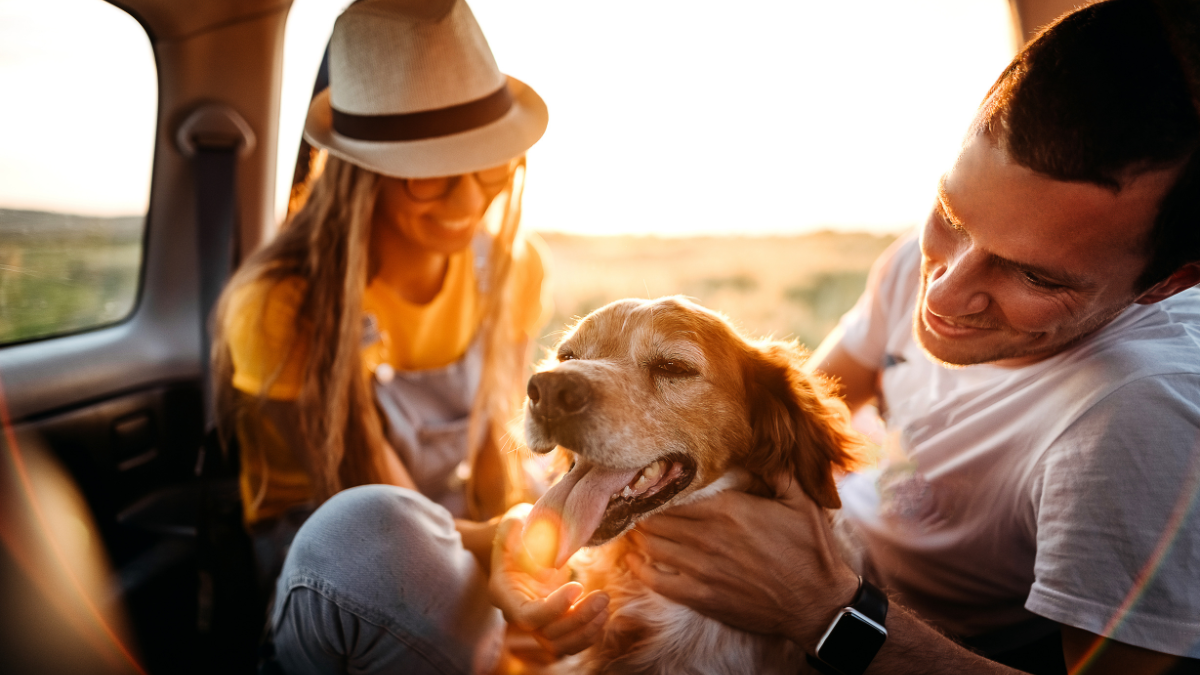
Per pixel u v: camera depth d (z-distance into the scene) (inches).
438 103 76.9
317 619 64.1
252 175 112.5
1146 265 48.8
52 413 89.4
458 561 69.7
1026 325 53.6
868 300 93.4
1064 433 55.8
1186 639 47.1
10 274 89.0
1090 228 47.5
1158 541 48.4
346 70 76.3
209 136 107.1
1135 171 45.1
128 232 106.3
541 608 57.9
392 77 74.9
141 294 109.1
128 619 83.4
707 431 67.6
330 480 80.7
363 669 67.1
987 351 57.6
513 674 75.9
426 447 94.7
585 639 59.8
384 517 66.0
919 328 62.7
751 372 72.4
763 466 70.0
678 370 68.2
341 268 81.6
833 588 58.1
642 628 70.1
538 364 81.1
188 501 102.5
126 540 93.1
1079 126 45.3
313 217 87.3
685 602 63.2
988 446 63.7
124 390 101.1
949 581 69.0
